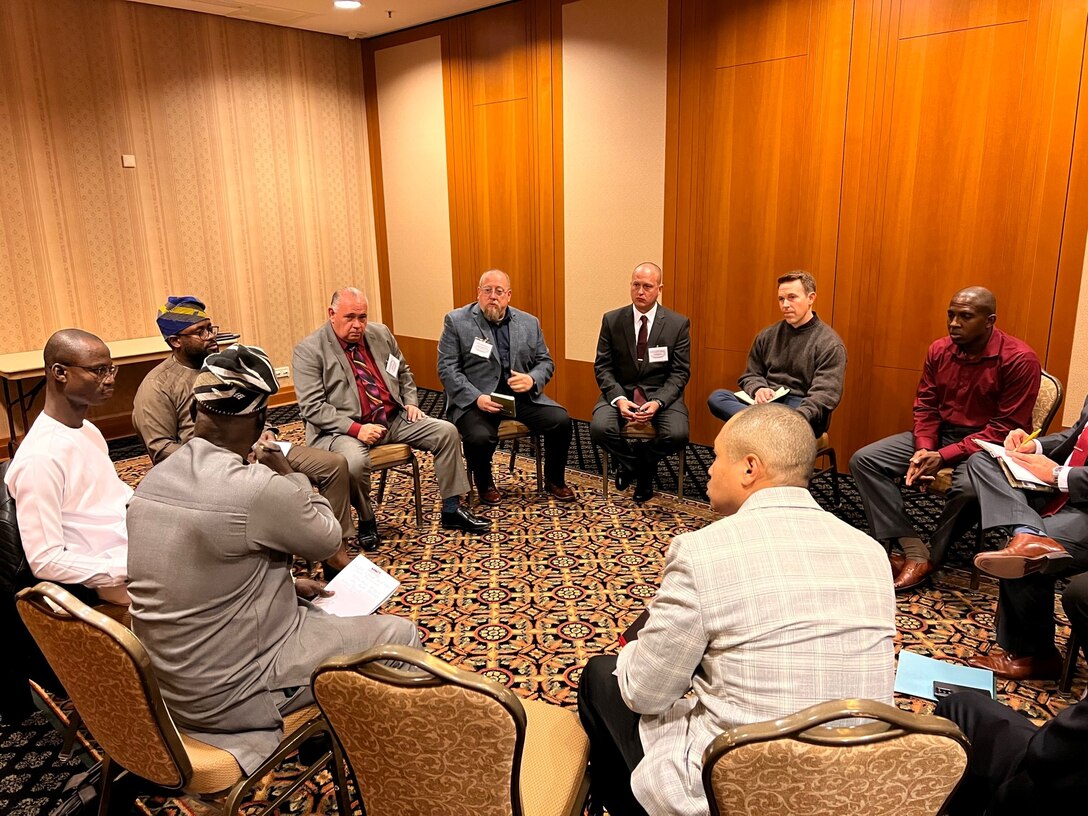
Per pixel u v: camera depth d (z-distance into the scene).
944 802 1.10
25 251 4.77
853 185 3.96
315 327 6.39
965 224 3.66
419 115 6.00
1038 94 3.36
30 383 4.87
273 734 1.57
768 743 1.01
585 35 4.86
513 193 5.54
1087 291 3.37
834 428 4.30
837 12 3.84
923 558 2.98
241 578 1.56
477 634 2.67
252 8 5.19
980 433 2.97
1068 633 2.63
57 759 2.06
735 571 1.23
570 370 5.54
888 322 4.00
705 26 4.32
